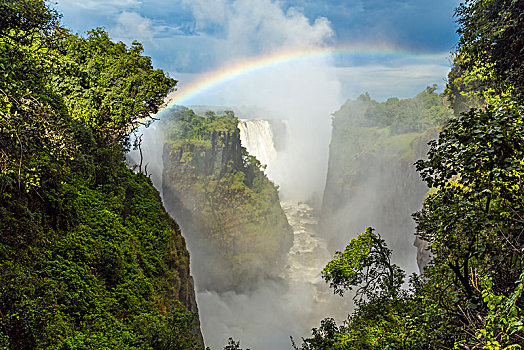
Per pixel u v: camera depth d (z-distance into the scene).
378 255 15.59
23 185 14.29
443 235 7.47
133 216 23.70
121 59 27.19
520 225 6.52
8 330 9.16
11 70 10.40
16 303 9.68
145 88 26.47
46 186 16.48
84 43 27.27
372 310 14.46
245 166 94.81
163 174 80.88
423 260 34.56
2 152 10.28
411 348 7.71
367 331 12.85
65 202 17.70
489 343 5.19
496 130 6.27
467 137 6.68
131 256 19.22
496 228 6.45
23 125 10.19
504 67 12.29
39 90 19.80
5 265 11.73
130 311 15.92
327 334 15.46
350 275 14.62
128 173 28.08
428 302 9.37
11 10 14.15
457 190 7.20
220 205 82.69
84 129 23.14
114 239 19.52
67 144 12.19
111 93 25.14
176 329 15.10
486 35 12.62
